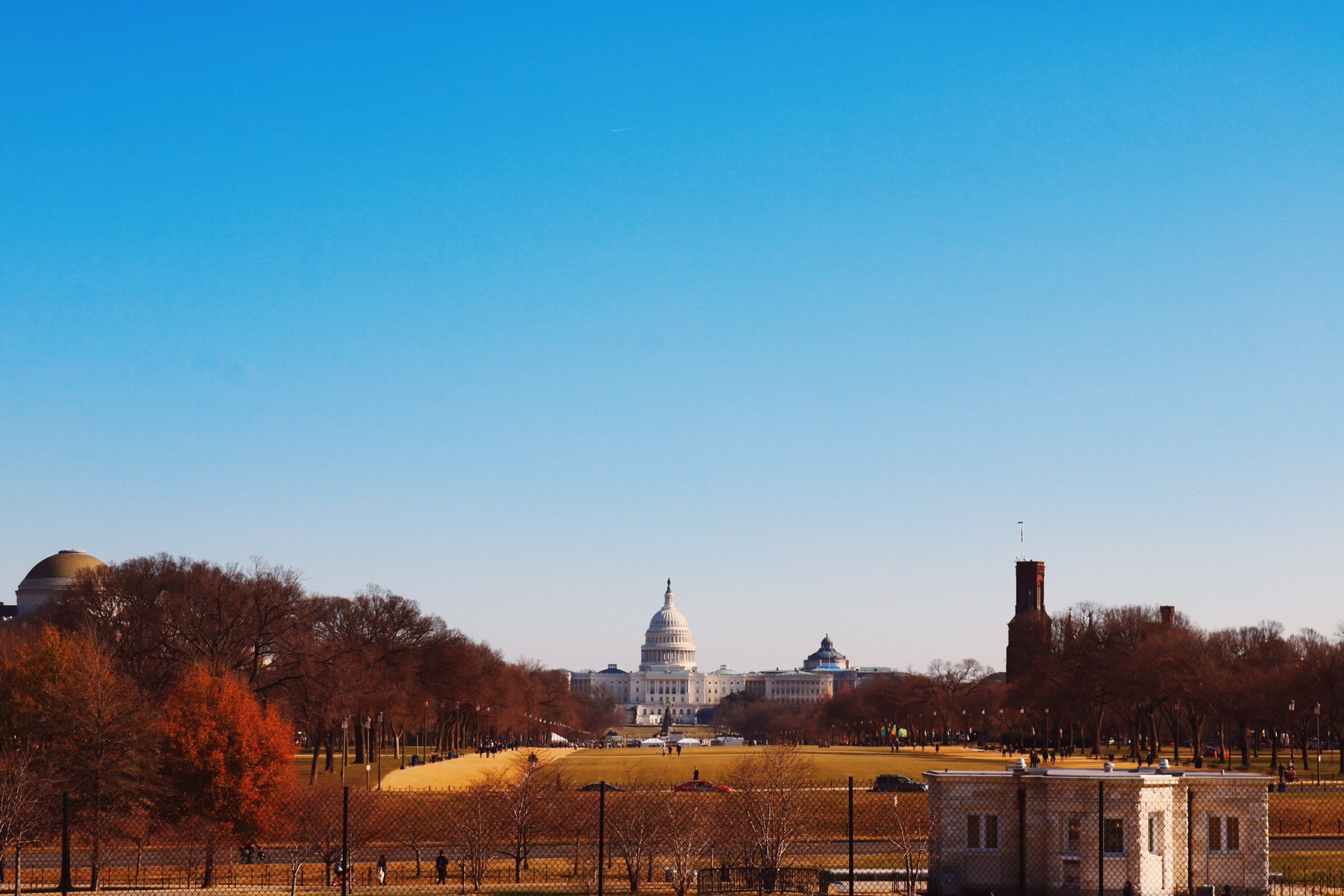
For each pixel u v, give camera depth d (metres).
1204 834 68.31
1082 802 64.50
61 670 103.06
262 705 157.62
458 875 83.88
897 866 83.44
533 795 96.62
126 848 92.81
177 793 93.12
